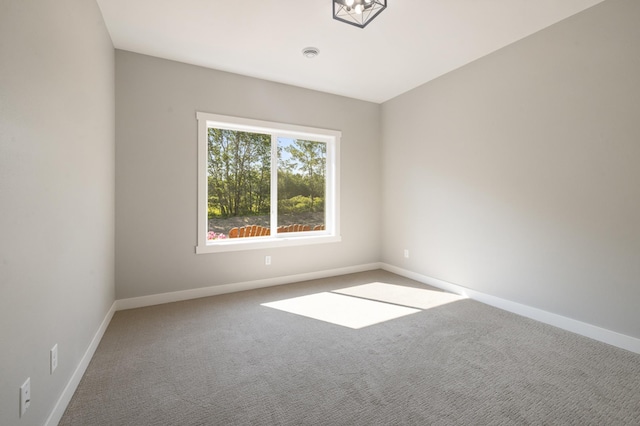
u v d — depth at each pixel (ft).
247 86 11.73
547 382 5.91
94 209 7.01
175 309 9.76
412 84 12.76
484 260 10.43
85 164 6.30
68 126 5.32
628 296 7.20
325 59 10.46
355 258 14.56
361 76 11.93
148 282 10.13
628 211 7.18
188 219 10.71
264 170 12.73
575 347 7.30
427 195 12.62
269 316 9.23
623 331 7.27
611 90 7.38
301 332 8.14
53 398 4.66
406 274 13.70
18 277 3.68
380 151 15.15
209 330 8.25
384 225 14.99
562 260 8.39
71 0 5.50
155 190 10.18
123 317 9.07
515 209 9.49
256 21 8.23
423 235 12.84
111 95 9.00
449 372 6.26
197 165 10.83
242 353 7.04
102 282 7.86
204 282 11.06
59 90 4.94
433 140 12.28
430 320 8.96
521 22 8.34
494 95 10.02
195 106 10.78
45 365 4.40
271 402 5.31
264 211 12.74
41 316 4.28
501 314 9.41
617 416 4.98
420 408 5.16
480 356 6.91
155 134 10.16
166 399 5.38
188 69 10.67
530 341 7.63
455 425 4.76
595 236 7.73
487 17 8.11
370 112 14.82
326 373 6.22
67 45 5.30
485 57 10.26
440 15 8.00
